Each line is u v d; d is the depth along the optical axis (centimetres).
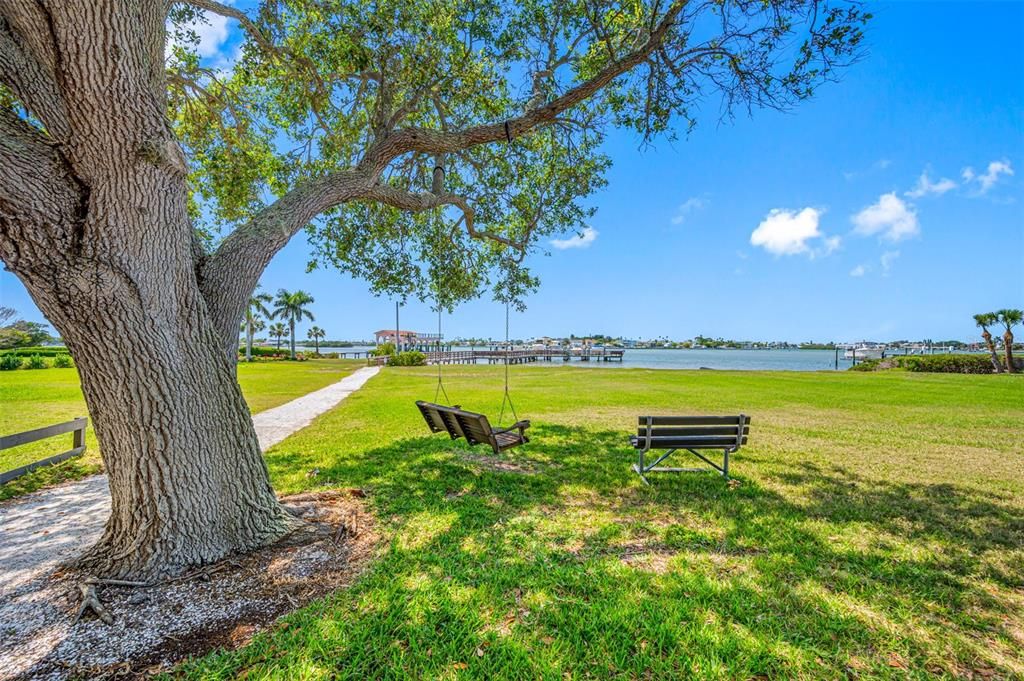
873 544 344
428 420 613
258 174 657
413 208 509
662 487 493
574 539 351
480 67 592
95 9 221
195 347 300
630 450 688
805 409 1181
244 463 328
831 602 259
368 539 347
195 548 296
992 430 869
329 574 291
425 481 511
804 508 425
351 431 867
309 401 1441
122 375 272
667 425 518
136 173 251
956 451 684
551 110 465
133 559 285
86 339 263
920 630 235
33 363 2909
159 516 288
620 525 381
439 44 536
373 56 525
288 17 535
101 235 248
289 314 5888
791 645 219
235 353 336
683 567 304
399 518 392
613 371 3058
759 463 604
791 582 283
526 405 1278
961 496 464
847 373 2823
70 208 243
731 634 227
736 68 507
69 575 288
